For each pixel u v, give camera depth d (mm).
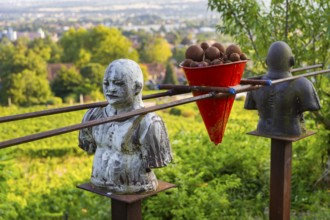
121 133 2477
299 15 5512
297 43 5641
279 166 3998
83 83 31016
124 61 2539
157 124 2490
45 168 12055
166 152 2529
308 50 5641
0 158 4973
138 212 2609
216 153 6320
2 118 2158
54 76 32094
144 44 38375
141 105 2605
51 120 22000
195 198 5109
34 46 35219
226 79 2883
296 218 4926
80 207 5543
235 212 5152
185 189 5348
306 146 6230
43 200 5996
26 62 29734
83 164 11953
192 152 6480
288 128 3928
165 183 2730
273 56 3922
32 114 2266
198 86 2910
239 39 5762
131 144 2490
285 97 3865
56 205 5820
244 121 7602
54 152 14875
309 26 5535
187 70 2928
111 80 2492
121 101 2504
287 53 3916
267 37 5559
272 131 3984
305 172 6000
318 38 5598
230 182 5410
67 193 6109
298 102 3875
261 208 5312
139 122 2482
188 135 7492
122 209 2545
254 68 5918
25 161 14102
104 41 34406
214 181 5562
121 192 2516
